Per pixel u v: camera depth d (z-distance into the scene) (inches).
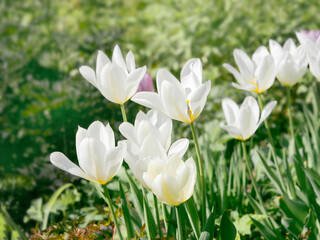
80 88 134.3
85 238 57.7
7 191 107.1
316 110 101.0
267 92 133.6
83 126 125.1
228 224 55.2
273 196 91.3
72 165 48.4
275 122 130.6
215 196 86.2
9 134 130.1
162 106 51.8
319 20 205.6
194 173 46.8
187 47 189.9
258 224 62.4
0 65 164.6
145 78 86.7
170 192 45.9
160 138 51.0
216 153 96.9
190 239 65.3
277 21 200.4
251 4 218.1
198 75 54.3
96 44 150.9
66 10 290.5
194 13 232.7
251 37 180.9
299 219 67.4
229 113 65.2
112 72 54.4
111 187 91.8
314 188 66.1
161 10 263.6
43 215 97.2
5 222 81.1
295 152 82.0
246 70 67.9
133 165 50.0
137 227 62.5
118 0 306.2
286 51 70.1
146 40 229.5
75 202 102.3
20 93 151.6
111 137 50.2
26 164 121.0
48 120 128.9
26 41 209.3
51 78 156.4
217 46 189.8
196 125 120.3
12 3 270.8
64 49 178.1
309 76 131.9
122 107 57.8
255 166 96.5
